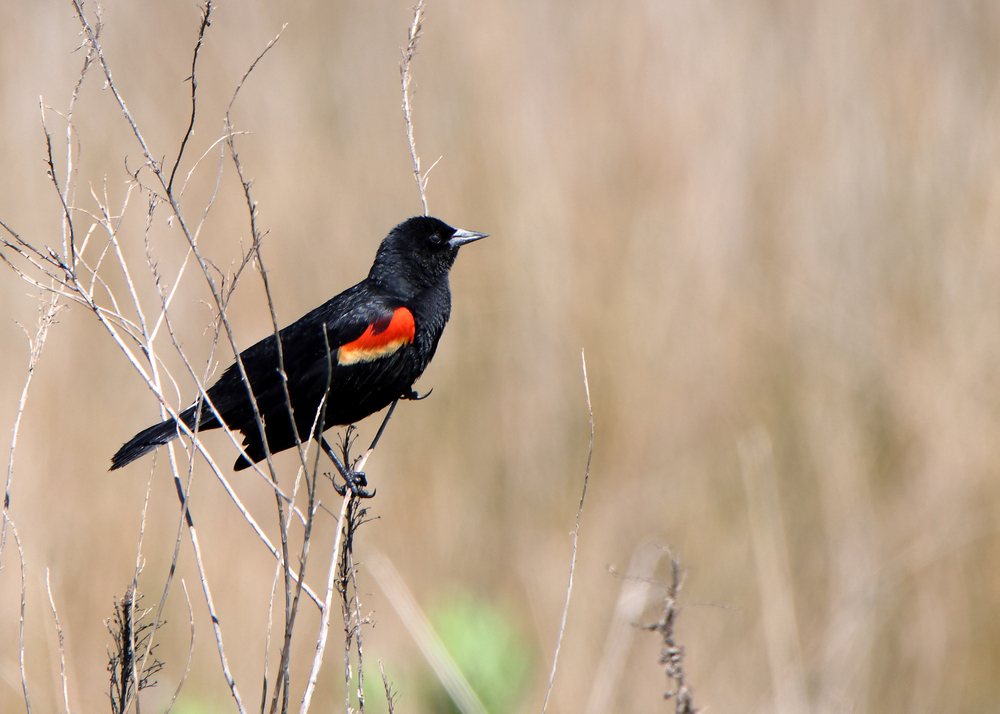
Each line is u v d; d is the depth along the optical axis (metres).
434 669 7.23
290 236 13.29
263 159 13.68
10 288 12.51
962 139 13.48
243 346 12.82
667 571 11.17
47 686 10.00
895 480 12.04
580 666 10.24
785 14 14.26
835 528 11.47
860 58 13.91
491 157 13.41
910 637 11.00
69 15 14.03
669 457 12.25
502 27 13.88
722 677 10.55
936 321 12.82
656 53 13.93
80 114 13.62
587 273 13.13
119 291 12.62
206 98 13.89
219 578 11.10
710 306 13.06
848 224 13.45
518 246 13.11
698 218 13.36
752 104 13.88
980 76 13.71
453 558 11.75
